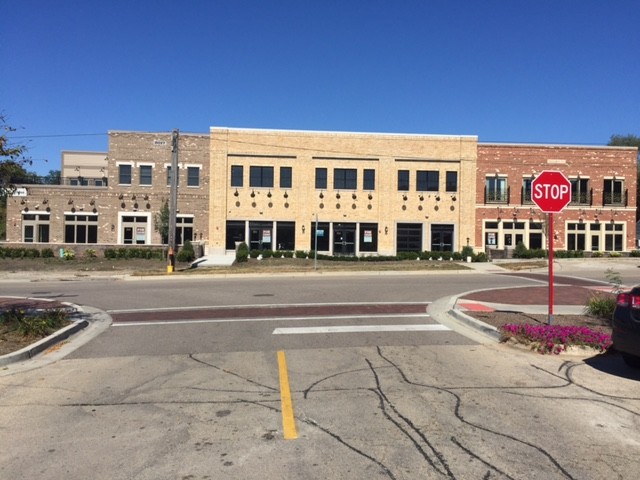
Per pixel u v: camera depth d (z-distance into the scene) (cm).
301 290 1777
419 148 3894
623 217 3991
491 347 879
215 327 1090
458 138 3906
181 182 3791
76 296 1683
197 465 430
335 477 407
